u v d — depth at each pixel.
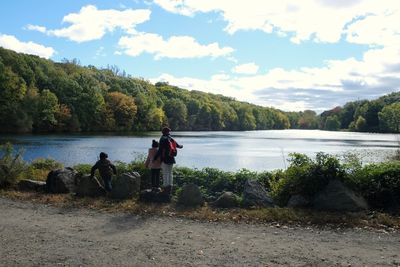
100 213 9.84
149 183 12.80
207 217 9.36
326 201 9.70
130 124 111.44
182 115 145.25
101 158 12.36
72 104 94.88
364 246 7.14
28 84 92.62
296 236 7.80
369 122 154.38
